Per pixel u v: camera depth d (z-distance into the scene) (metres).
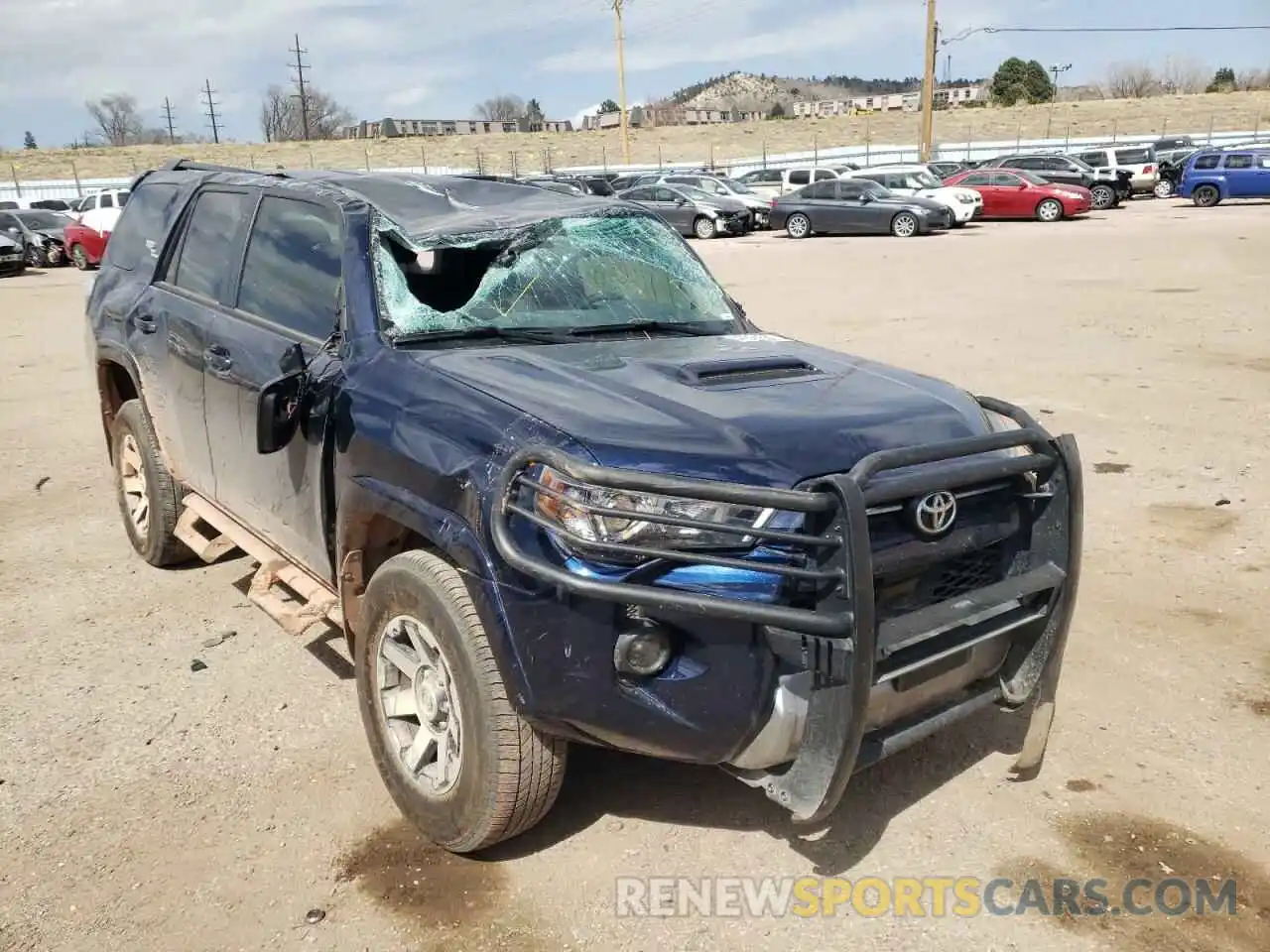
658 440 2.89
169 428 5.04
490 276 4.07
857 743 2.73
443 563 3.15
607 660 2.80
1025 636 3.37
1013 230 27.66
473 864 3.28
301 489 3.85
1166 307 13.85
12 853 3.35
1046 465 3.22
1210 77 99.12
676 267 4.62
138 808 3.57
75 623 5.04
